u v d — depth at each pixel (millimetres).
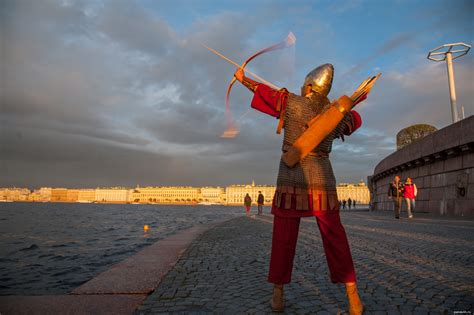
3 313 2766
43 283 6324
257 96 2773
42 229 23734
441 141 17906
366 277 3910
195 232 10234
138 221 37625
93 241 15031
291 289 3479
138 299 3193
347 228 10414
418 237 7879
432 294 3230
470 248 6129
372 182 38719
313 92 2842
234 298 3203
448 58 24422
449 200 17703
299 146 2617
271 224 13922
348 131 2891
